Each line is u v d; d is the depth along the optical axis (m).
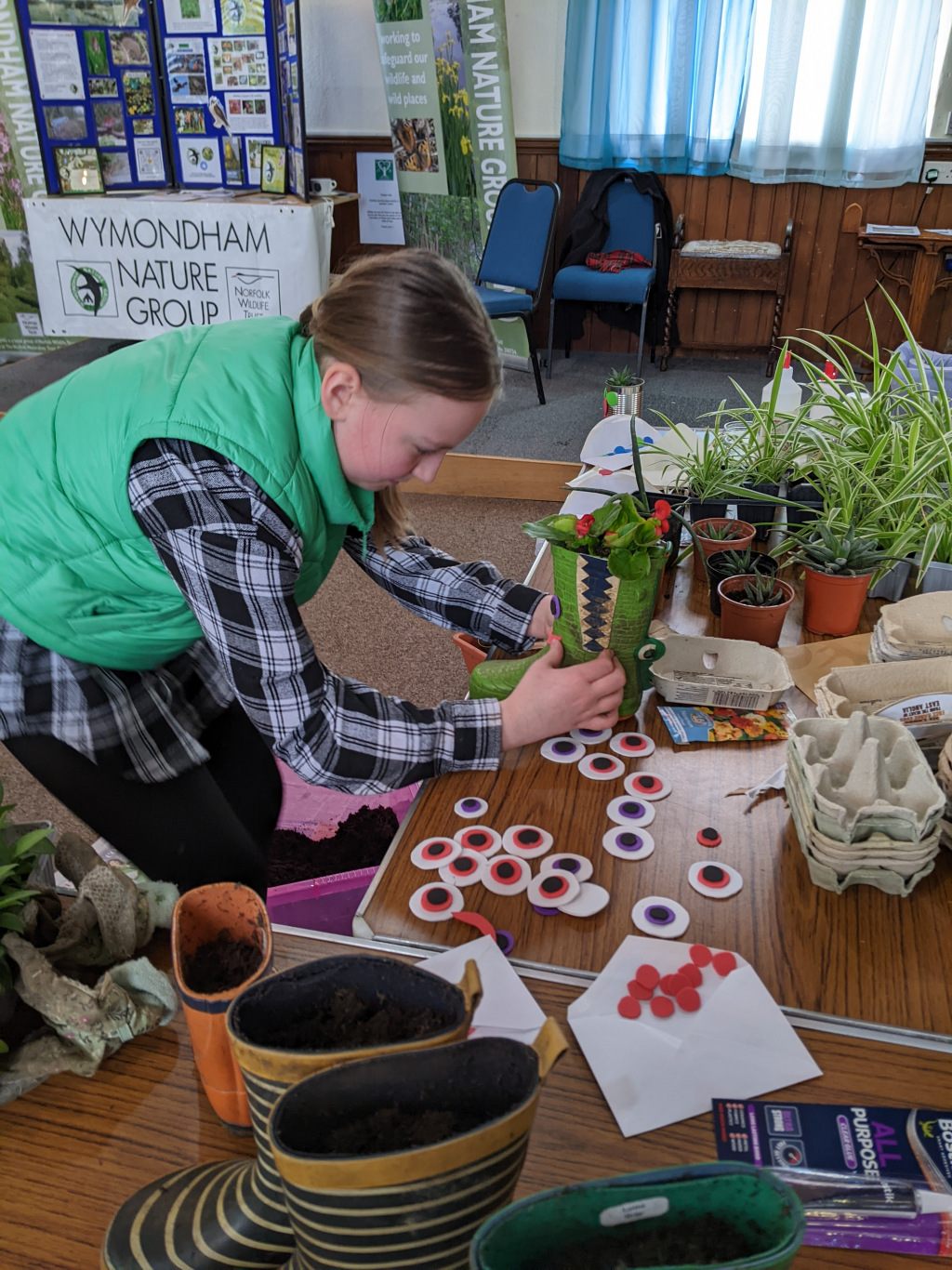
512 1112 0.45
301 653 0.90
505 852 0.95
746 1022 0.75
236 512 0.85
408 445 0.88
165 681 1.18
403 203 5.11
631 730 1.14
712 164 4.85
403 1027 0.55
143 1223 0.59
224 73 4.33
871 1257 0.61
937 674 1.12
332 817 1.63
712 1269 0.42
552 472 3.63
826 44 4.48
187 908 0.70
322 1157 0.44
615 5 4.55
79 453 0.90
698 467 1.68
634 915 0.86
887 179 4.65
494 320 4.72
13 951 0.76
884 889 0.89
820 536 1.52
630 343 5.40
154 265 4.43
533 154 5.07
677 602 1.47
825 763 0.94
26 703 1.06
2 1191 0.65
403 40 4.63
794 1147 0.66
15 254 4.75
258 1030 0.56
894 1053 0.74
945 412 1.76
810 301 5.11
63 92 4.33
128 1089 0.73
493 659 1.29
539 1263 0.46
